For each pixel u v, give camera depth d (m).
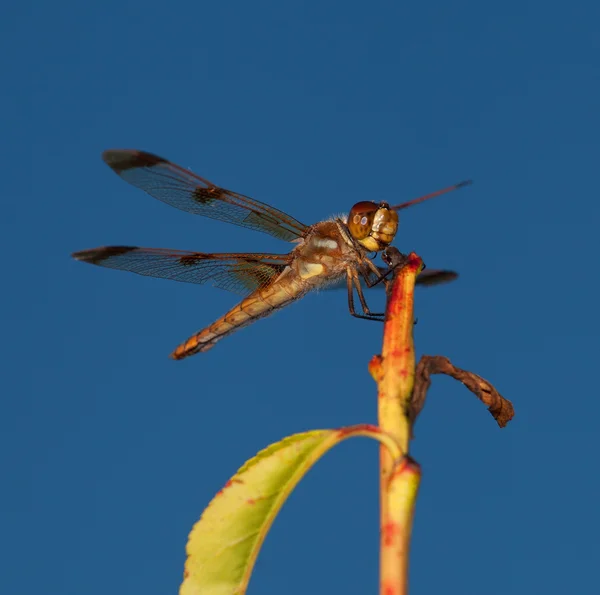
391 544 0.70
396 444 0.76
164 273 1.32
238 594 0.87
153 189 1.31
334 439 0.83
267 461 0.87
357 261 1.31
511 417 0.92
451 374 0.87
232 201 1.32
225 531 0.88
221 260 1.32
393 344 0.84
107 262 1.31
